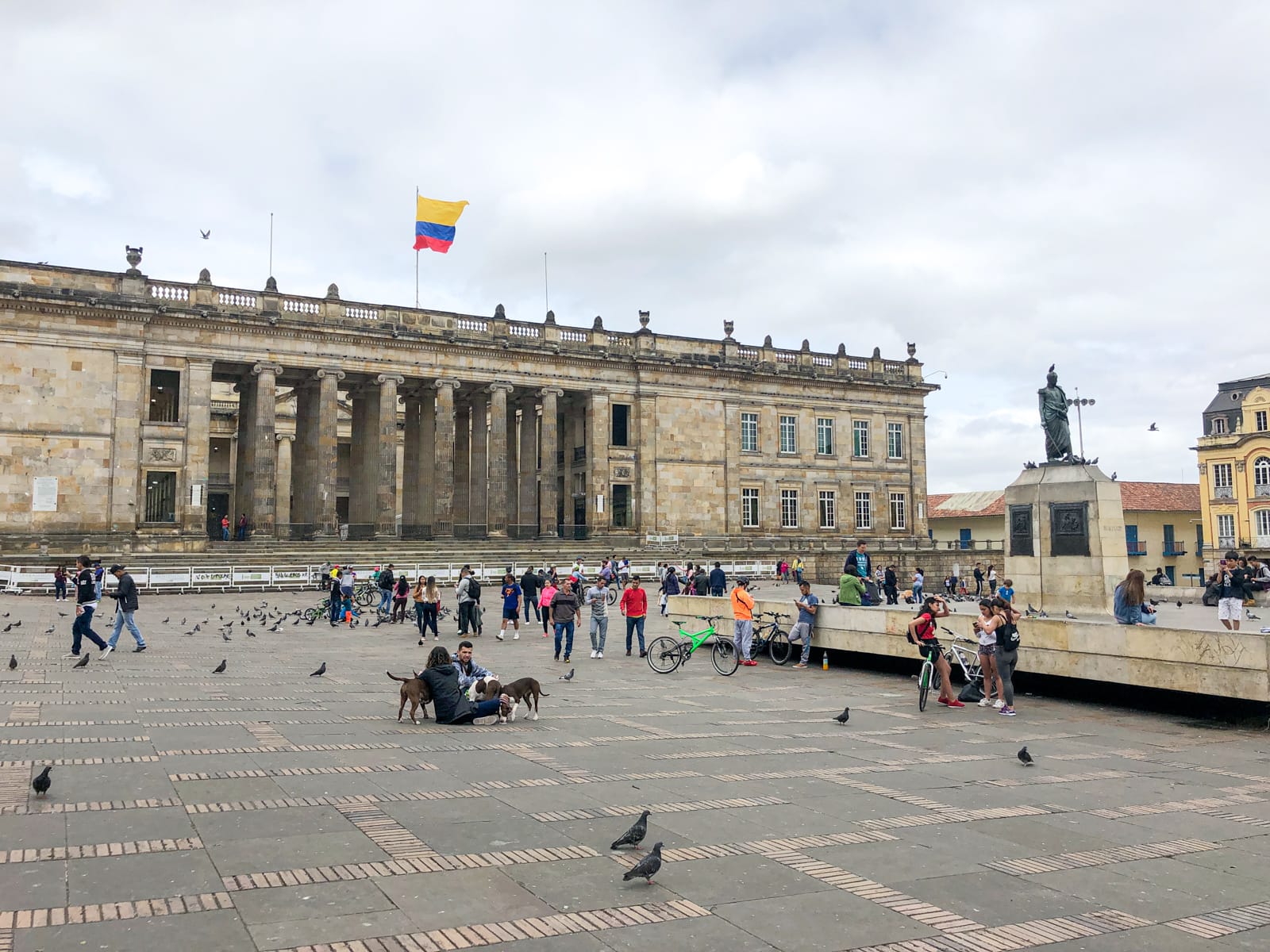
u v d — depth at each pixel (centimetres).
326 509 5872
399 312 6231
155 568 4512
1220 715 1906
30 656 2295
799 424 7850
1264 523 8225
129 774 1148
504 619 3200
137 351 5450
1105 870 919
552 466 6738
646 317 7206
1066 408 3034
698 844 955
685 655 2491
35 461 5188
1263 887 879
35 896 745
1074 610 2866
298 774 1182
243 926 705
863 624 2517
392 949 676
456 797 1105
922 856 944
